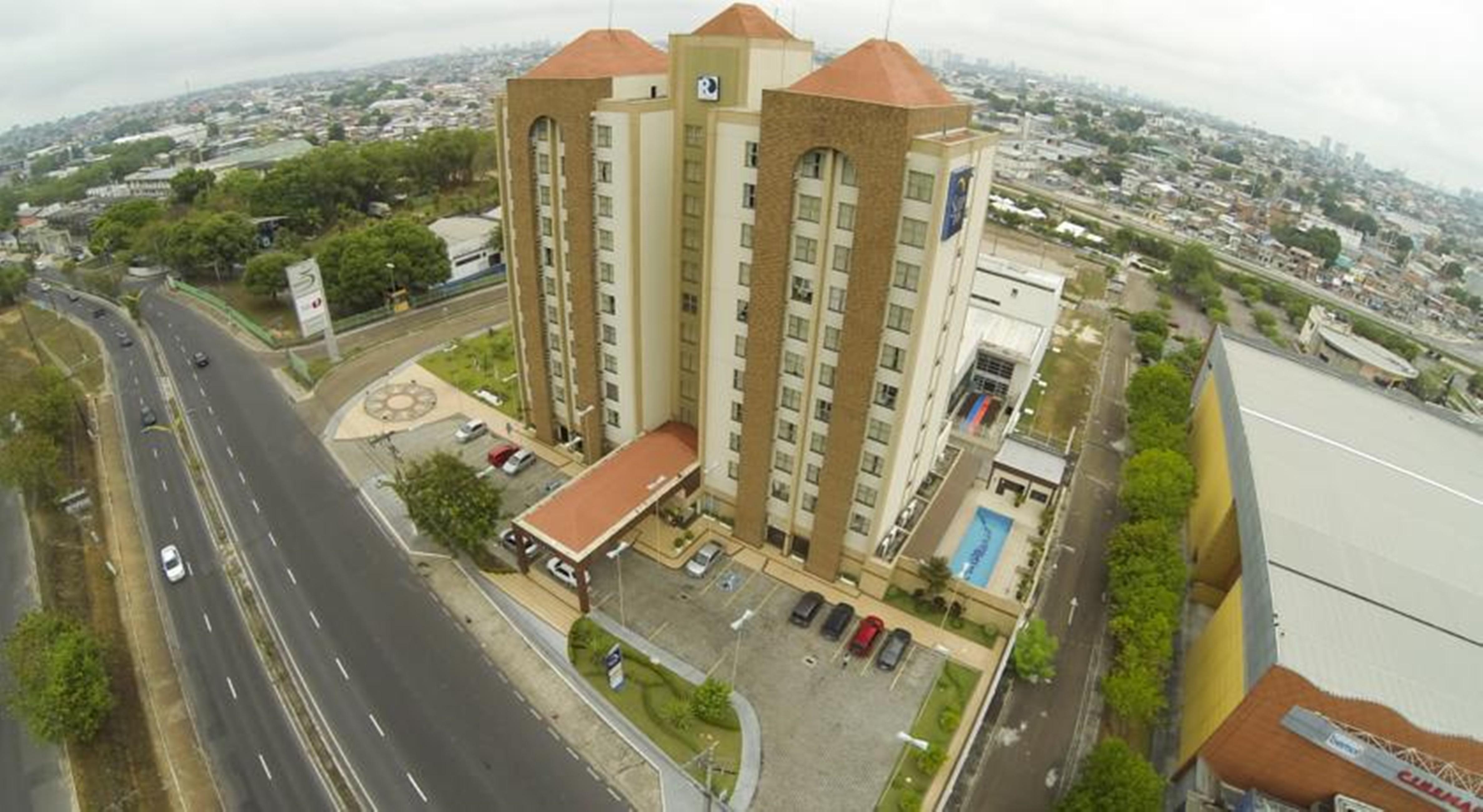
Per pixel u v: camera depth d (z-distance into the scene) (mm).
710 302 59344
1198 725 50562
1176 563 60562
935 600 61969
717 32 55562
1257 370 86438
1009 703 54844
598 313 68000
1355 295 199250
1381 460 68562
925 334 51375
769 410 59031
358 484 75938
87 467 77938
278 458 80188
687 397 73062
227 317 117625
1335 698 41562
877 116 44438
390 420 87312
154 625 58781
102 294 127250
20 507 71750
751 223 54125
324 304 98500
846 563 63562
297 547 67312
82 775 46750
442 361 101812
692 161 60969
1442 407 120375
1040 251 183375
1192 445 90062
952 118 50406
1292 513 57781
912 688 54625
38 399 77875
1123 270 173875
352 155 167000
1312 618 46812
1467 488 66062
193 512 71750
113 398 92875
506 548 66812
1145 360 118312
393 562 65688
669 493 65812
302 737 49969
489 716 51500
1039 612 64062
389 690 53312
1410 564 53625
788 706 52594
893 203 46156
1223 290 175875
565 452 80625
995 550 70875
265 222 146875
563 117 59438
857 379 53125
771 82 57781
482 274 135125
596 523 60219
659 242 64375
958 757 49812
